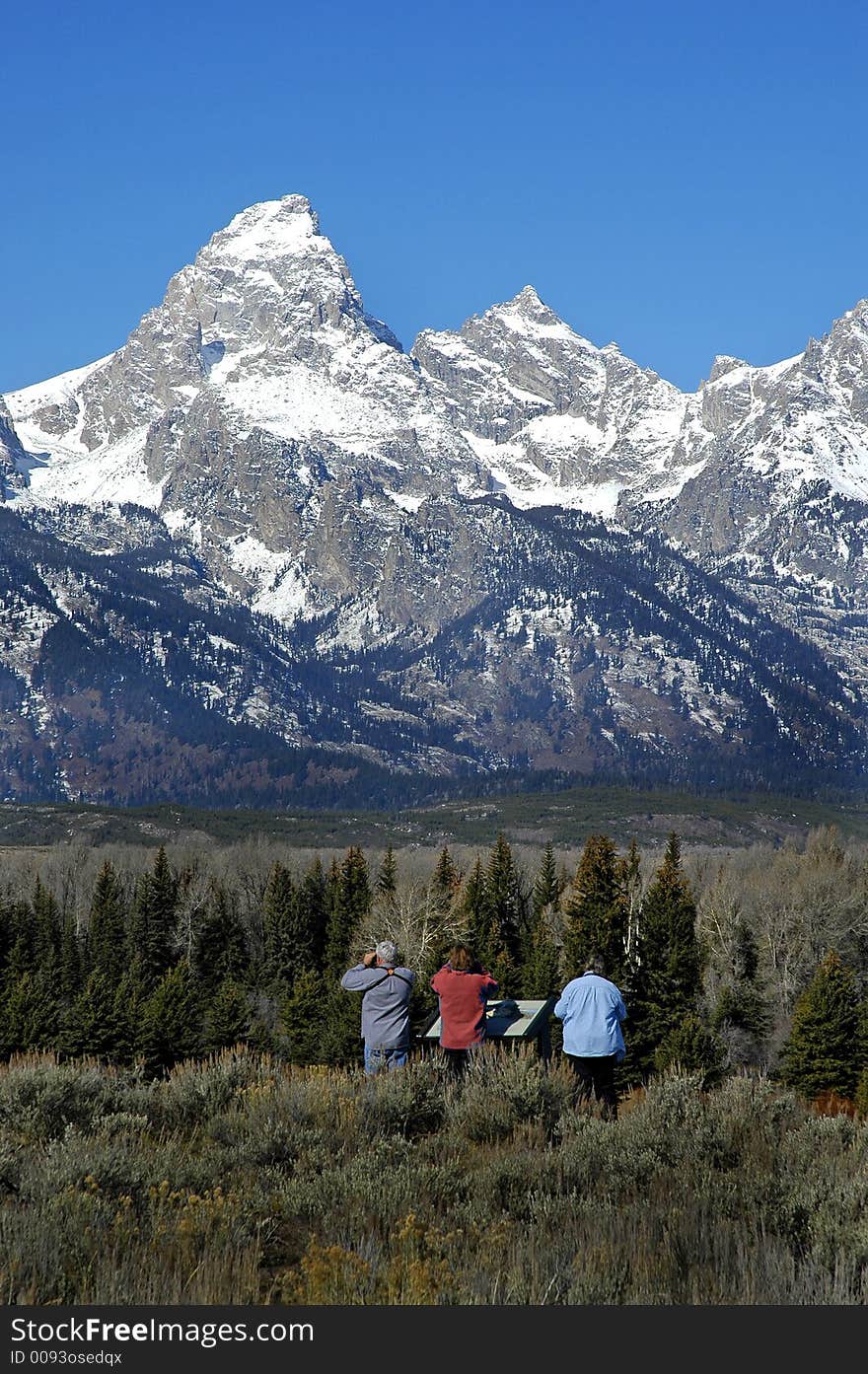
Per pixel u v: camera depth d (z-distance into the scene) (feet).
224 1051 153.28
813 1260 78.54
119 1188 93.76
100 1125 120.26
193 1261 77.71
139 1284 72.18
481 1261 78.54
